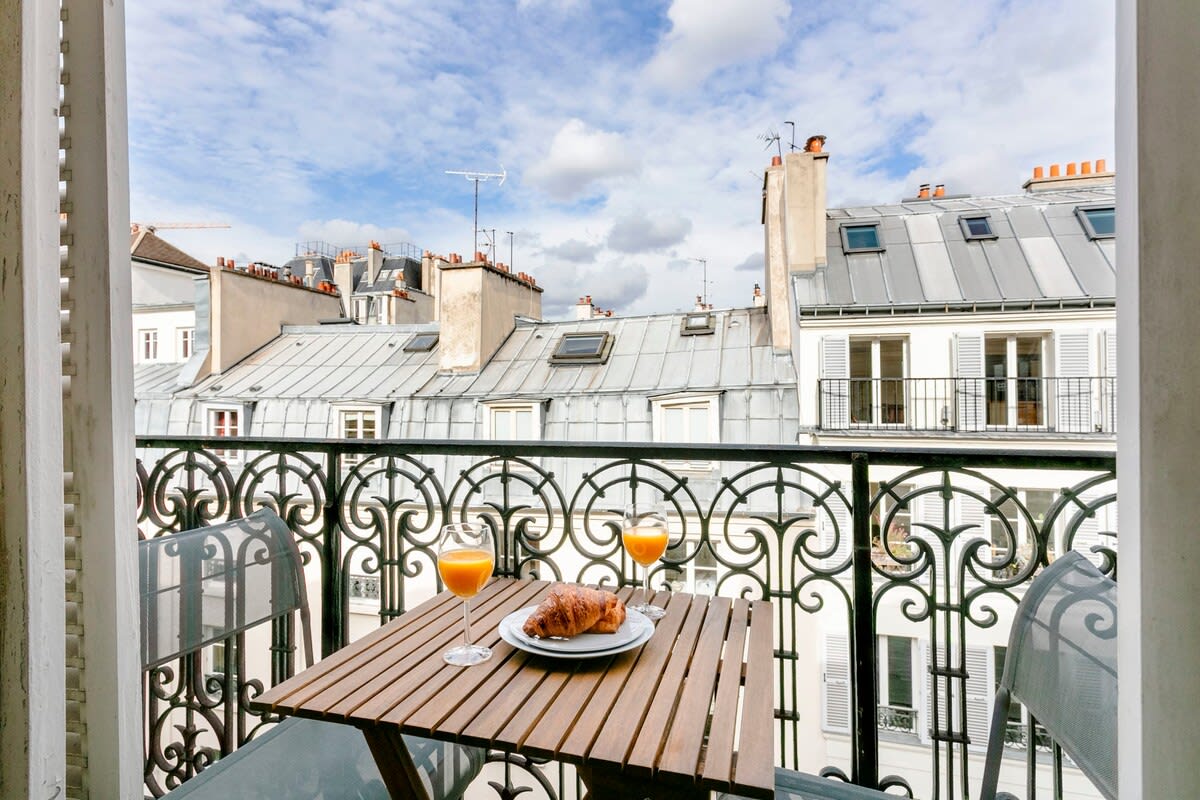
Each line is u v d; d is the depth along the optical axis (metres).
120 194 0.93
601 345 12.41
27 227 0.75
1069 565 1.30
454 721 1.06
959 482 9.27
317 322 16.94
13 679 0.75
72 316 0.93
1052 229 12.05
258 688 2.06
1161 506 0.67
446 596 1.76
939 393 10.74
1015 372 10.84
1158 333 0.67
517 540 2.17
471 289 12.49
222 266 14.07
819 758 8.08
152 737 2.05
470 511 2.21
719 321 12.72
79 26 0.90
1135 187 0.70
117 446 0.94
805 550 1.88
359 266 40.84
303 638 2.00
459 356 12.41
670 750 0.99
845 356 10.98
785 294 11.84
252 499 2.36
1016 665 1.31
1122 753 0.74
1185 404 0.66
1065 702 1.16
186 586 1.68
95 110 0.90
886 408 11.15
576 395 10.99
